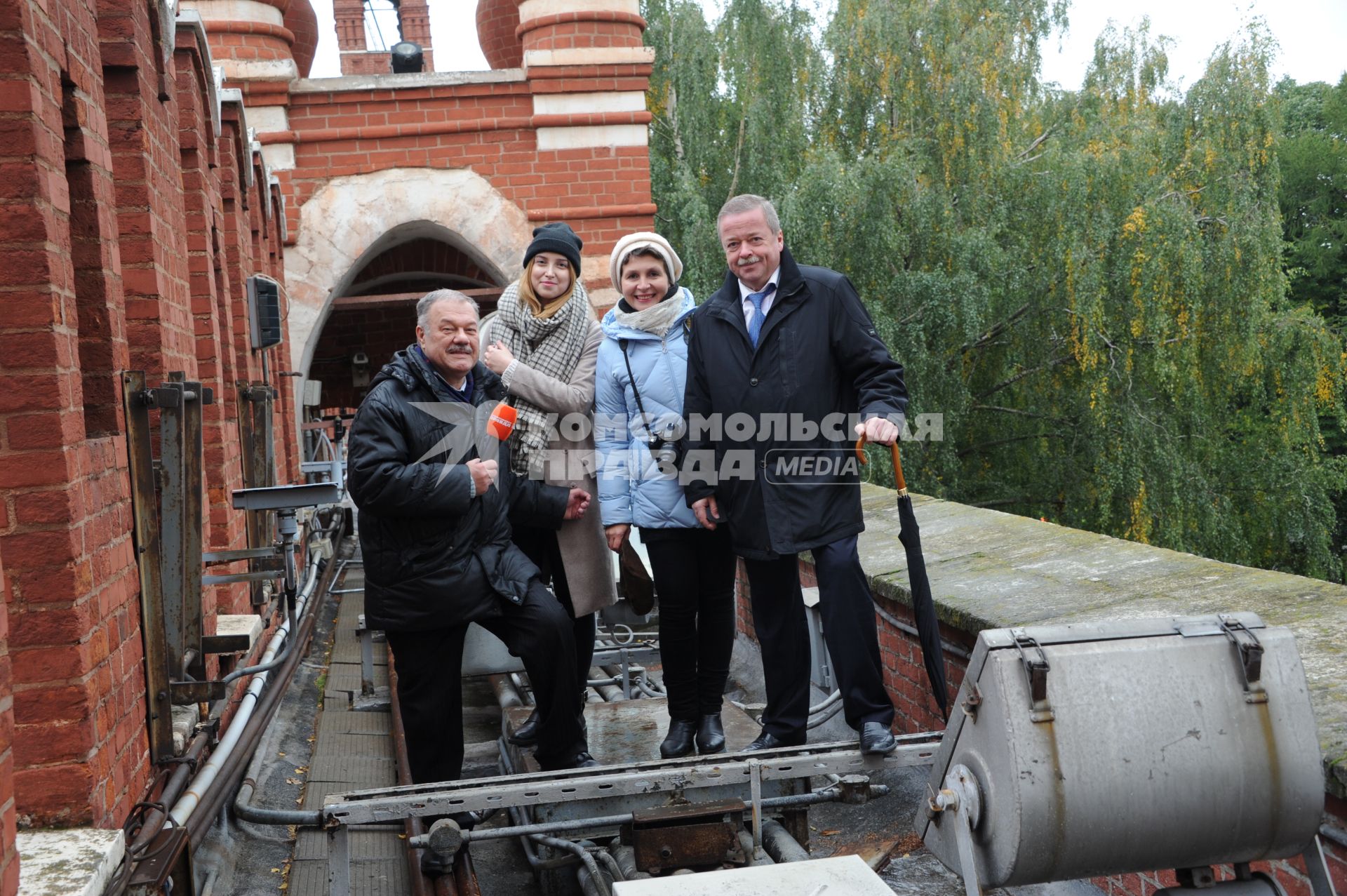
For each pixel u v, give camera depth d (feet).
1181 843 7.61
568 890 12.34
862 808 13.14
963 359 70.85
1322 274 134.62
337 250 38.60
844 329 11.92
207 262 19.54
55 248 10.04
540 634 12.06
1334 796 8.24
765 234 11.86
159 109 15.60
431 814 10.27
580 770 10.78
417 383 11.79
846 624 11.60
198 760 12.96
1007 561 15.71
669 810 10.51
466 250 40.45
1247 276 64.64
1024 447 78.38
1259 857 7.86
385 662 24.40
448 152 38.73
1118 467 69.67
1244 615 7.98
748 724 14.57
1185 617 7.99
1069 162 64.59
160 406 12.49
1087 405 71.92
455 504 11.40
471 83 38.47
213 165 21.63
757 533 12.00
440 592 11.68
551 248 14.02
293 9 45.32
